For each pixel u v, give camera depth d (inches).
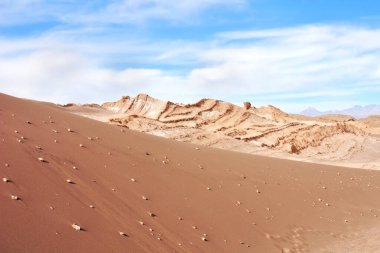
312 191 954.1
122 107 3944.4
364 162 2365.9
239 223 660.7
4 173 454.9
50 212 426.6
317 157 2428.6
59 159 560.7
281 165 1098.1
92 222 451.5
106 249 412.5
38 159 529.0
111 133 823.7
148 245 465.4
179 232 540.1
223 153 1051.9
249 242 612.1
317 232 747.4
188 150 949.2
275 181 930.1
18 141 553.9
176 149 911.0
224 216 657.6
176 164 789.2
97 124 863.1
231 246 573.6
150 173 684.7
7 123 617.9
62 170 534.3
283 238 678.5
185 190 685.3
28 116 705.6
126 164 671.1
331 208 886.4
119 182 591.5
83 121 838.5
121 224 482.0
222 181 804.6
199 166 835.4
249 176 897.5
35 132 628.4
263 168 1005.8
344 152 2517.2
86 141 690.2
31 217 401.4
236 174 880.9
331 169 1216.8
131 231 477.1
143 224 508.7
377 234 792.9
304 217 797.2
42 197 447.5
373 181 1179.3
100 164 619.5
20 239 362.0
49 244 374.9
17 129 606.9
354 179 1152.8
